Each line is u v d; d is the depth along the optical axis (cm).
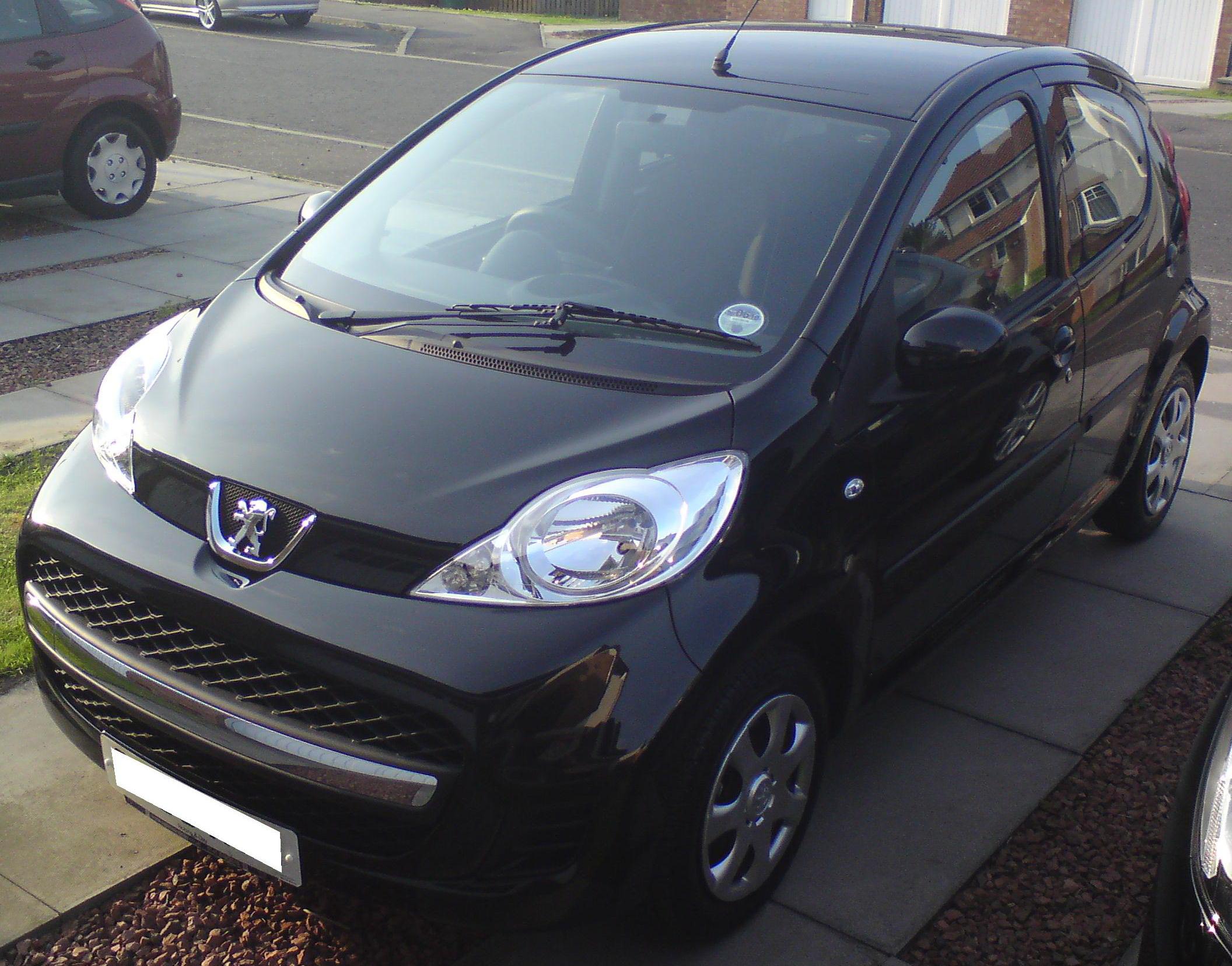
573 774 229
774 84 343
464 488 246
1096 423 402
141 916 282
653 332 289
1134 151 439
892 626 312
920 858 311
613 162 338
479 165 362
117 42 901
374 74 1798
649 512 244
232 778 250
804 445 265
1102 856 314
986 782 343
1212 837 221
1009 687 389
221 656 248
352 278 330
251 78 1695
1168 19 2192
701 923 268
